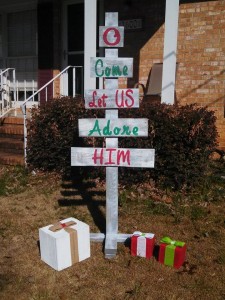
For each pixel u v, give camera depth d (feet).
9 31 28.07
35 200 14.21
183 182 14.73
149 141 14.56
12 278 8.87
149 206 13.30
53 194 14.84
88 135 10.11
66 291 8.36
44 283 8.68
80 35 24.98
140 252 9.86
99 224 11.96
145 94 21.47
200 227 11.69
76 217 12.53
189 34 20.88
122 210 12.98
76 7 24.81
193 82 21.20
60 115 16.12
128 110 14.38
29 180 16.49
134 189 14.93
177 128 14.10
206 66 20.72
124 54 23.09
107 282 8.70
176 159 14.30
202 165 14.70
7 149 20.18
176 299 8.04
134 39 22.62
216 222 12.11
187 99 21.49
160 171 14.84
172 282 8.70
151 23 21.86
